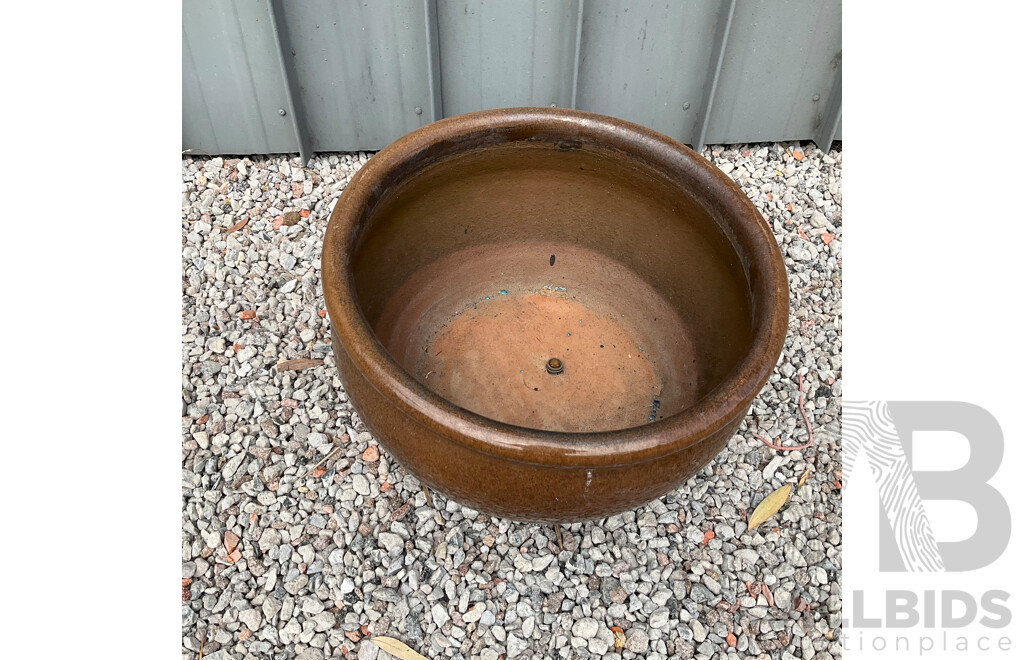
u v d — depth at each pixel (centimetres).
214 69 235
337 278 143
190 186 248
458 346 199
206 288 225
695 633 173
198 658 167
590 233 202
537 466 130
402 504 188
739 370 138
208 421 199
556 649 170
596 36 235
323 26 228
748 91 254
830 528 191
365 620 172
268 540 182
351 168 259
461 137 172
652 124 261
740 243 161
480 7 226
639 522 188
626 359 200
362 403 147
